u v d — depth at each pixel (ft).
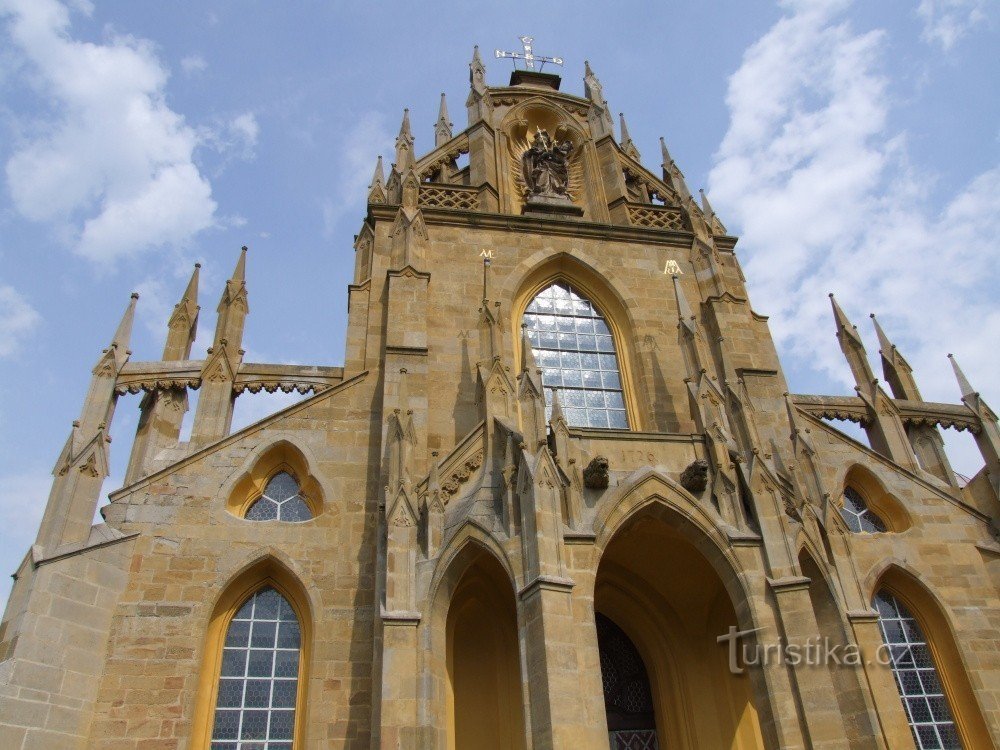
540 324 118.73
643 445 87.92
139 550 85.97
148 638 81.30
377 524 89.76
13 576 80.59
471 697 84.84
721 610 96.12
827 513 93.91
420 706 71.10
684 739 91.20
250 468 93.91
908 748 80.38
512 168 142.51
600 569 96.53
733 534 81.25
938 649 100.53
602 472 81.82
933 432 123.54
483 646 87.86
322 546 90.22
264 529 90.17
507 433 82.94
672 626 97.30
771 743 72.69
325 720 80.07
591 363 116.57
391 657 72.49
